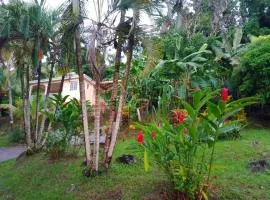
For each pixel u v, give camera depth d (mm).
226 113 4875
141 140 5176
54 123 10211
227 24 19484
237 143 8781
